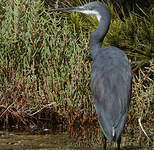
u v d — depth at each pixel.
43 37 13.22
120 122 10.01
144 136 11.91
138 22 17.06
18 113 12.40
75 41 13.37
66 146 10.92
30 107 12.52
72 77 12.77
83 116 12.72
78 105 12.70
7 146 10.76
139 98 13.05
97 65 11.04
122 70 10.77
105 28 12.50
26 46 13.02
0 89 12.67
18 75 12.57
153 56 15.30
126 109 10.34
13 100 12.45
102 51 11.47
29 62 12.95
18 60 12.98
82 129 12.37
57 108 12.91
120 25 15.99
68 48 13.40
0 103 12.48
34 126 12.50
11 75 12.67
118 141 10.21
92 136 11.81
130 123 13.00
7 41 12.89
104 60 11.06
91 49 12.62
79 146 10.96
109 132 9.84
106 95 10.32
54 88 12.72
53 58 12.98
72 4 17.20
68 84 12.79
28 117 12.66
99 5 12.53
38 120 12.72
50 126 12.55
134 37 15.91
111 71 10.70
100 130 12.34
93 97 10.78
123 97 10.33
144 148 10.91
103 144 11.22
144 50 15.70
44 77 12.77
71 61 12.96
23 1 13.52
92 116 12.77
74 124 12.70
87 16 16.27
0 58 12.88
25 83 12.63
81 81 12.89
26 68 13.02
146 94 13.18
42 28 13.27
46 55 13.26
